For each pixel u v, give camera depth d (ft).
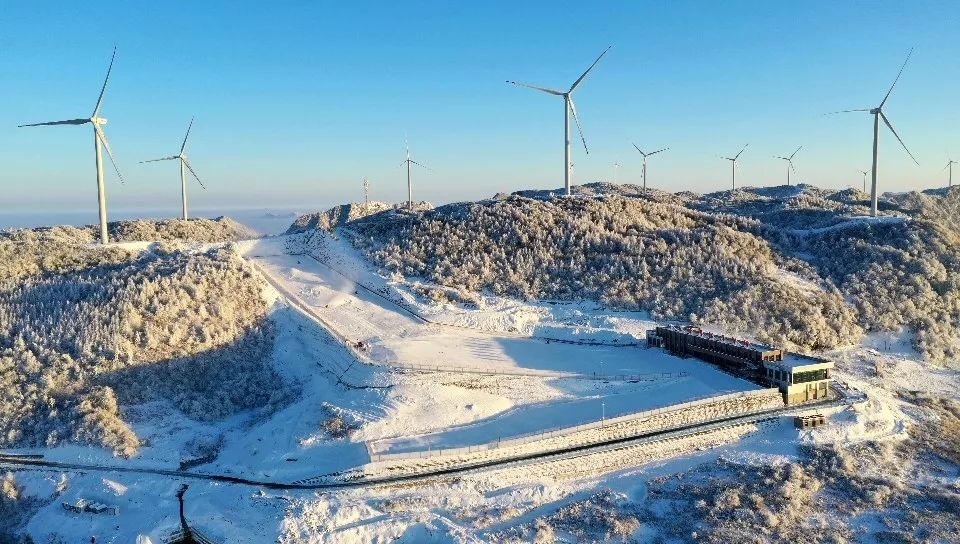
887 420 252.62
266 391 295.69
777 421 250.57
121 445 242.37
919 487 208.03
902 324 345.31
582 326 345.31
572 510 201.98
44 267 370.53
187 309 325.42
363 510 197.88
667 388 270.87
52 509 214.48
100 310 307.99
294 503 201.36
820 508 198.80
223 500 209.46
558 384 281.74
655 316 352.28
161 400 274.98
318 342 329.52
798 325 335.06
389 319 359.25
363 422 244.01
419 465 219.00
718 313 342.64
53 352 282.97
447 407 255.50
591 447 230.68
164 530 196.85
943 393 290.15
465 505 204.13
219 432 263.70
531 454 226.99
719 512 197.26
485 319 356.38
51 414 254.27
